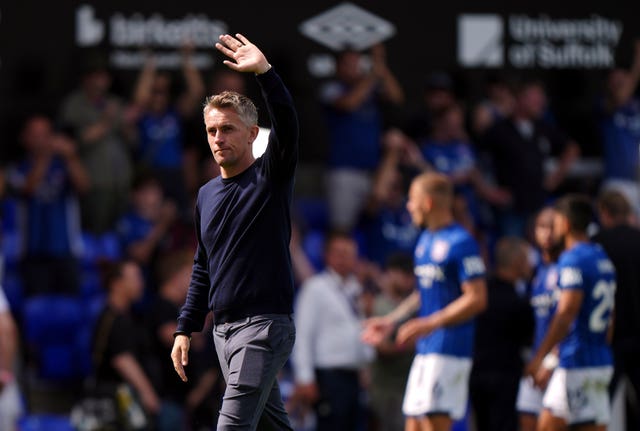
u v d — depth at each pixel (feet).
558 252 95.40
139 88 144.97
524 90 146.20
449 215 87.45
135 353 106.32
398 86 155.33
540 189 145.38
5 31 150.20
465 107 155.94
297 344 113.09
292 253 134.00
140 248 132.87
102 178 140.46
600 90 158.20
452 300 85.56
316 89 154.40
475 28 156.87
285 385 121.39
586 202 86.84
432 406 84.38
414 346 113.29
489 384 101.04
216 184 62.34
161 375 109.50
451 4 156.66
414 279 115.03
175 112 146.51
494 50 157.28
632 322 92.89
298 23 154.20
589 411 84.89
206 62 151.64
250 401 59.31
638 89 156.87
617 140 154.81
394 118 147.33
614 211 95.66
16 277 136.26
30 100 150.41
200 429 108.88
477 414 102.68
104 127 140.77
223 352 61.36
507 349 101.65
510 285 102.32
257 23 153.28
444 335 84.74
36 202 135.23
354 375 113.19
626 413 101.65
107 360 105.40
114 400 104.68
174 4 151.53
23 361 129.49
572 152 149.28
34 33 150.71
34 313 129.90
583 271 84.43
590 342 85.20
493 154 146.10
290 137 59.77
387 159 141.69
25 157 149.07
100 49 150.92
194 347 109.70
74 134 140.36
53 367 128.88
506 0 157.38
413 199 87.81
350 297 114.21
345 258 114.11
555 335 84.38
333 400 111.96
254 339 59.93
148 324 110.73
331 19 154.81
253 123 61.67
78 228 139.33
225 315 61.11
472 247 85.05
